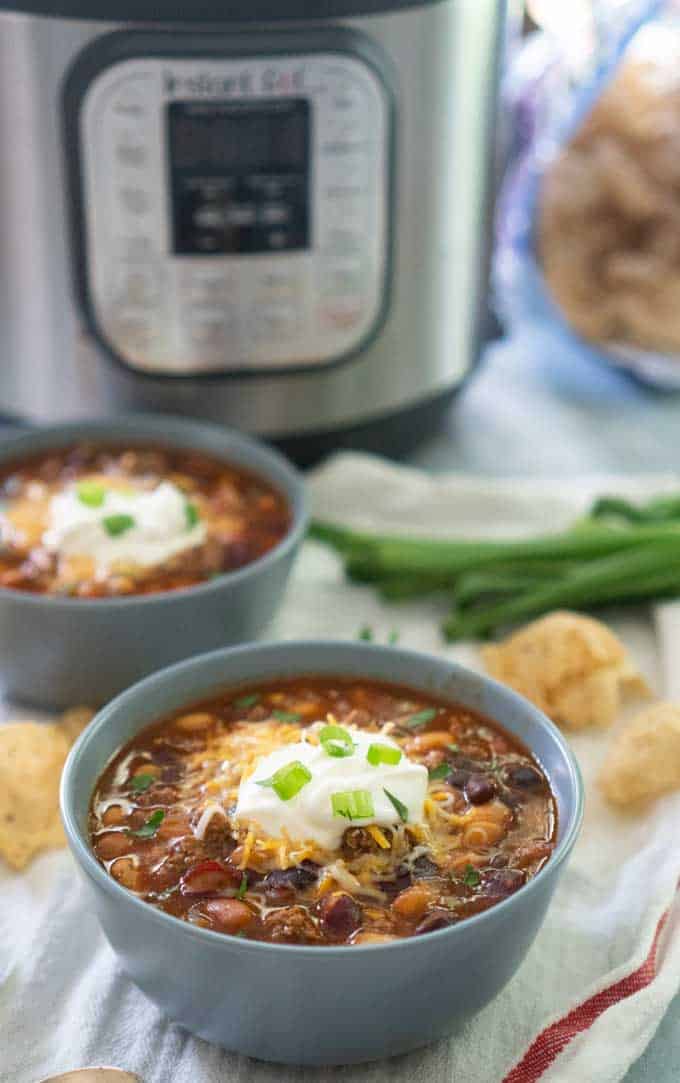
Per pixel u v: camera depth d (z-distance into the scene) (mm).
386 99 1061
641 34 1262
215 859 815
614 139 1233
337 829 812
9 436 1077
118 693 981
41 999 855
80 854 797
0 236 1084
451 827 832
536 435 1262
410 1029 795
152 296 1083
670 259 1233
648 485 1177
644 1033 824
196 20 1019
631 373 1312
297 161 1061
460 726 891
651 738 937
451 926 770
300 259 1085
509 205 1299
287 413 1130
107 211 1061
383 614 1080
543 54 1269
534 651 1001
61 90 1035
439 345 1158
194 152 1050
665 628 1042
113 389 1113
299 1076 819
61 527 997
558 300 1282
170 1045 831
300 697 905
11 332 1110
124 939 794
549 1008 851
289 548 992
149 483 1056
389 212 1092
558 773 854
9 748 927
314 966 760
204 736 883
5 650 968
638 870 899
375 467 1157
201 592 957
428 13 1057
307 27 1030
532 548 1074
